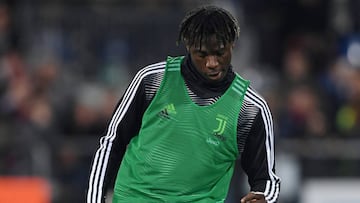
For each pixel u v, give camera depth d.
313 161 32.72
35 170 31.55
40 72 35.00
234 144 15.42
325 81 37.31
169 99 15.27
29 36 36.38
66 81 35.03
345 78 37.91
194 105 15.23
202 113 15.24
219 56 14.70
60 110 33.84
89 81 35.38
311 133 34.88
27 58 35.75
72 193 31.62
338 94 36.94
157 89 15.27
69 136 32.50
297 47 39.50
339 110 36.25
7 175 31.36
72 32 36.41
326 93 36.75
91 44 36.19
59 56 36.00
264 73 37.53
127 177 15.61
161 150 15.34
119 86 35.19
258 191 15.55
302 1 40.28
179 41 15.11
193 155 15.30
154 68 15.38
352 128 35.78
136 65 35.88
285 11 40.16
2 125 32.69
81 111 33.62
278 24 39.84
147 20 36.16
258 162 15.66
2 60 35.19
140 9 36.34
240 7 39.09
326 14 40.72
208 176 15.48
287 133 34.59
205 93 15.24
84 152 32.19
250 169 15.84
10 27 36.47
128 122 15.44
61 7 36.62
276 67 38.75
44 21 36.56
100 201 15.23
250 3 39.56
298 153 32.81
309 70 38.06
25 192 31.16
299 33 40.12
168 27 36.06
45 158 31.73
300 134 34.78
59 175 31.67
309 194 32.38
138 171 15.50
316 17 40.50
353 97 37.12
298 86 36.41
